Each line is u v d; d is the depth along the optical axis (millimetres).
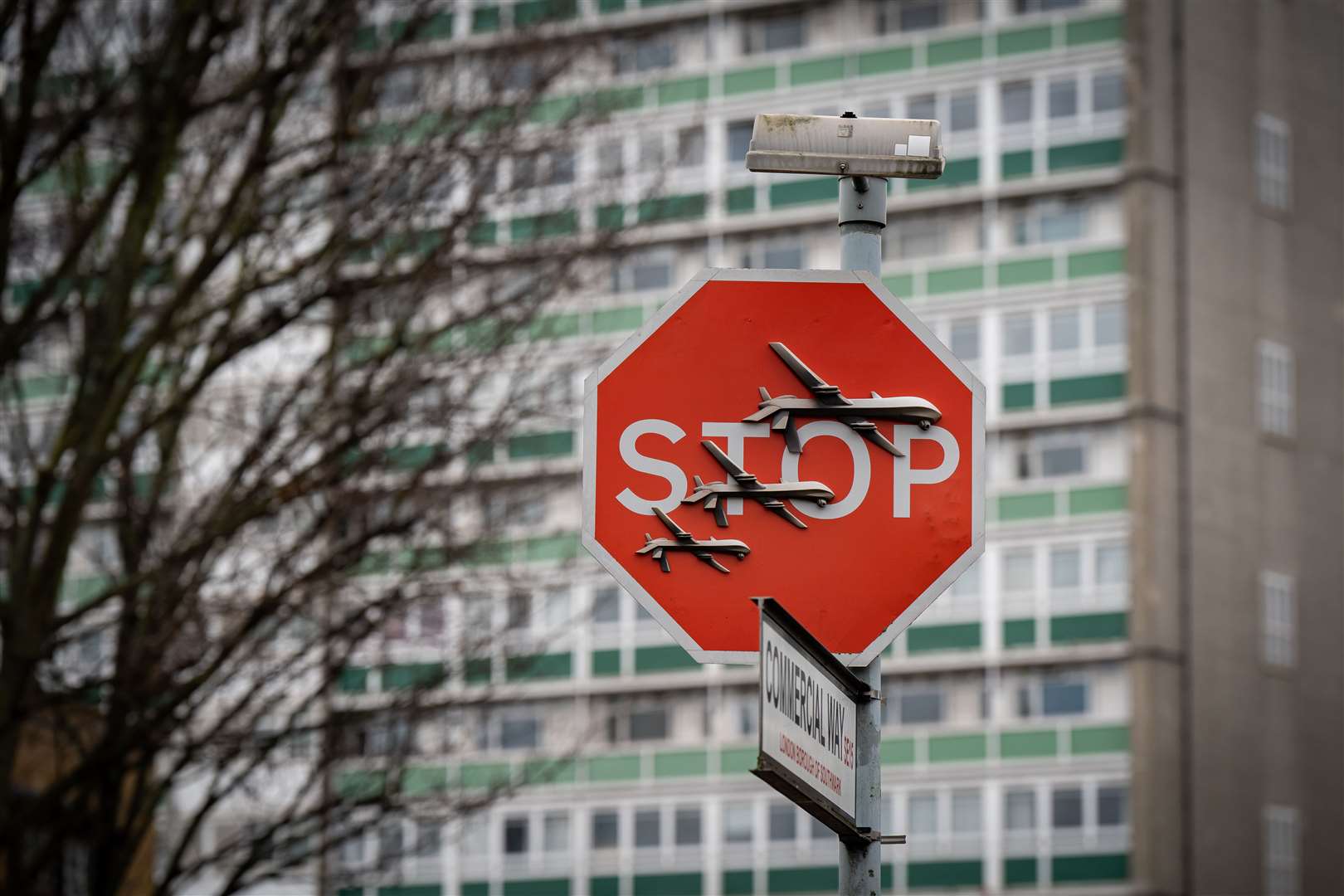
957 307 79812
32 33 25125
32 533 25422
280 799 37688
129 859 27344
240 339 26828
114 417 25531
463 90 30641
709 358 10328
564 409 31609
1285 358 82625
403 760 29359
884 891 76250
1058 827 75688
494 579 37062
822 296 10391
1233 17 83125
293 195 28234
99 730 31891
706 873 76750
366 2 28375
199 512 27625
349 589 28906
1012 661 76812
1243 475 80250
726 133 81312
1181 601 77500
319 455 27922
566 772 77750
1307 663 80875
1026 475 78438
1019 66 80500
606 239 30438
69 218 28484
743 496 10234
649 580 10180
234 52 29484
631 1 81812
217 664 25828
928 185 80625
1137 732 75688
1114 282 78812
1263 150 83500
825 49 81312
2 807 25547
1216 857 76750
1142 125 79688
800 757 9125
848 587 10195
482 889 77375
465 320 28500
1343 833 81000
